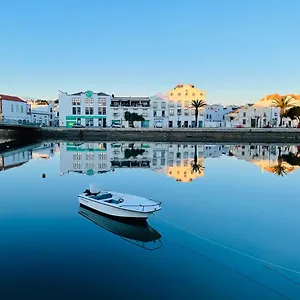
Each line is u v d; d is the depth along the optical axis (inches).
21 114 4146.2
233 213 701.9
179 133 3319.4
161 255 493.7
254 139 3245.6
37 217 666.2
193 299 383.2
